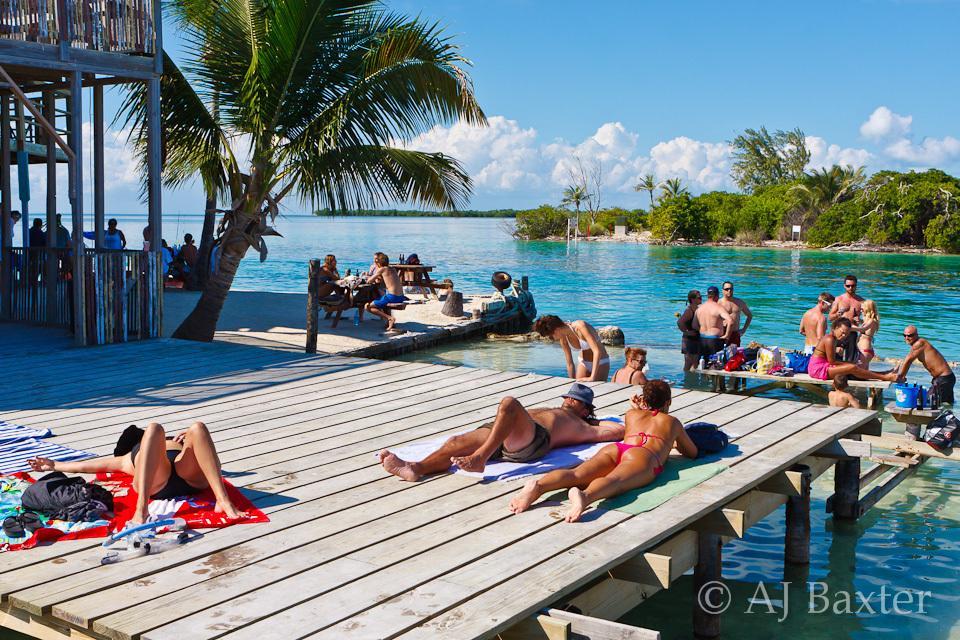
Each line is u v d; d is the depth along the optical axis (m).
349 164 13.98
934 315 23.52
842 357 13.19
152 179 12.53
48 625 3.96
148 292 12.52
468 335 18.55
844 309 14.23
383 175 14.43
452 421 7.53
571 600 4.45
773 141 94.06
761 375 12.80
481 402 8.36
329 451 6.53
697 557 5.55
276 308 19.77
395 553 4.53
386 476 5.90
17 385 9.13
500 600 3.98
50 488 5.03
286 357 11.05
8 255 14.38
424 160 14.52
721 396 8.75
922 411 9.79
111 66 11.88
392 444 6.74
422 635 3.65
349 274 22.08
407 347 16.38
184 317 17.67
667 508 5.26
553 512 5.20
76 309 11.73
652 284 32.34
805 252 58.78
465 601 3.97
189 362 10.62
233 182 14.41
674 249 61.97
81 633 3.84
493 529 4.90
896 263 46.78
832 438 7.13
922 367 15.17
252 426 7.32
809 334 13.73
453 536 4.79
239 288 29.78
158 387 9.05
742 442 6.88
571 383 9.44
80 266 11.66
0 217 14.70
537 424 6.13
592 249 60.94
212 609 3.86
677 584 6.55
